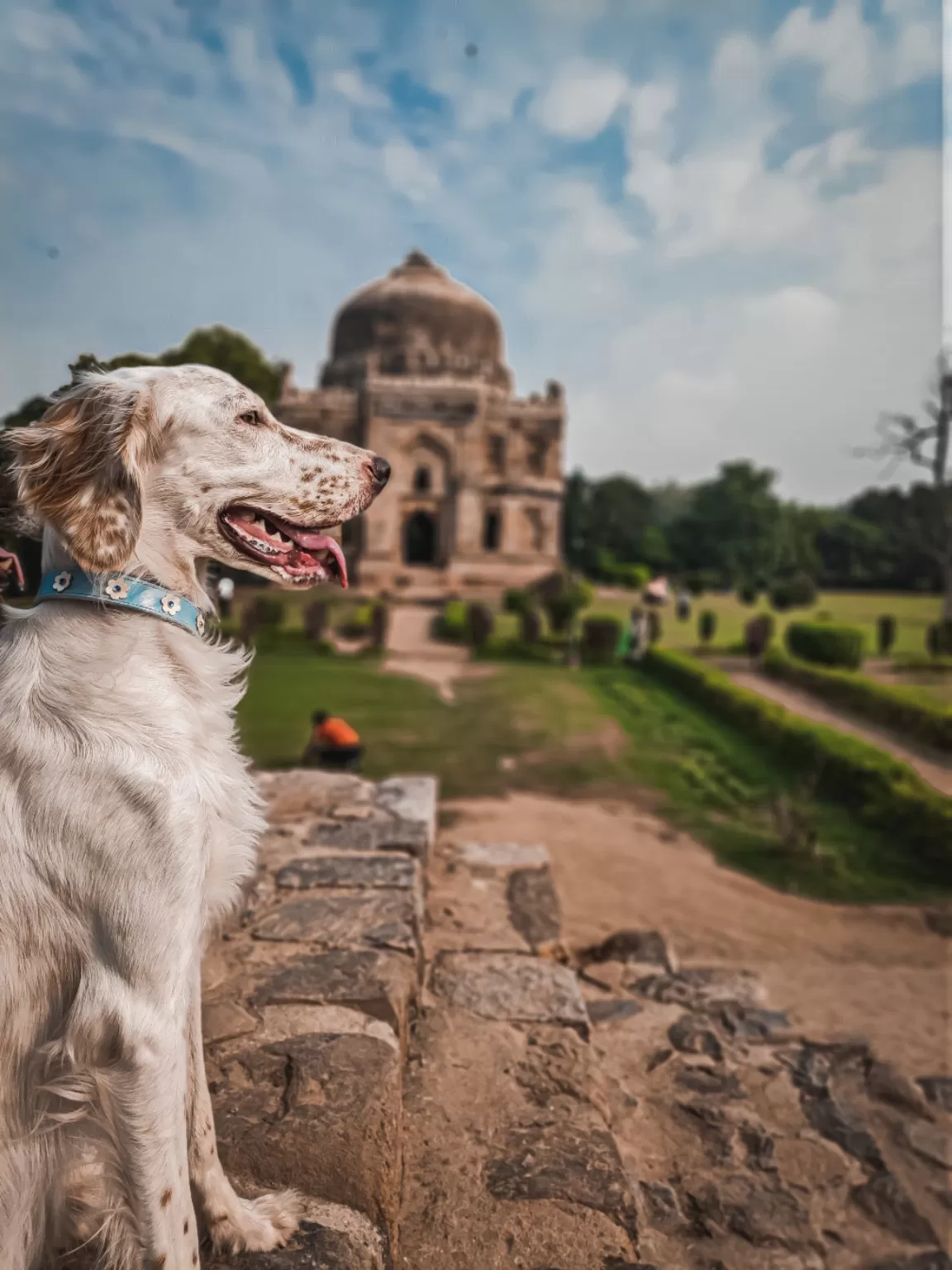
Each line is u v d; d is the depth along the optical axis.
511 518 50.06
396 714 17.39
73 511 1.79
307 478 2.12
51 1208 1.88
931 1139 3.68
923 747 14.81
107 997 1.66
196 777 1.81
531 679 23.09
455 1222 2.43
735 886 8.23
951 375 24.38
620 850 9.23
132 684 1.81
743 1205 3.01
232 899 2.01
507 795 11.68
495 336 57.56
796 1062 4.11
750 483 75.44
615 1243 2.39
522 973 3.91
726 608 48.00
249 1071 2.69
